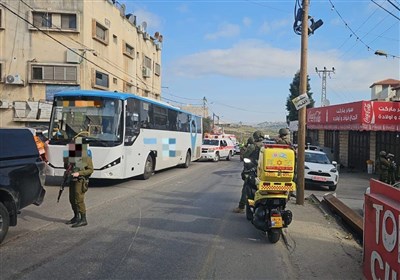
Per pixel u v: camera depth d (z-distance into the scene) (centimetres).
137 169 1534
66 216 898
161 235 761
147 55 4291
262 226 737
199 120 2725
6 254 619
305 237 770
